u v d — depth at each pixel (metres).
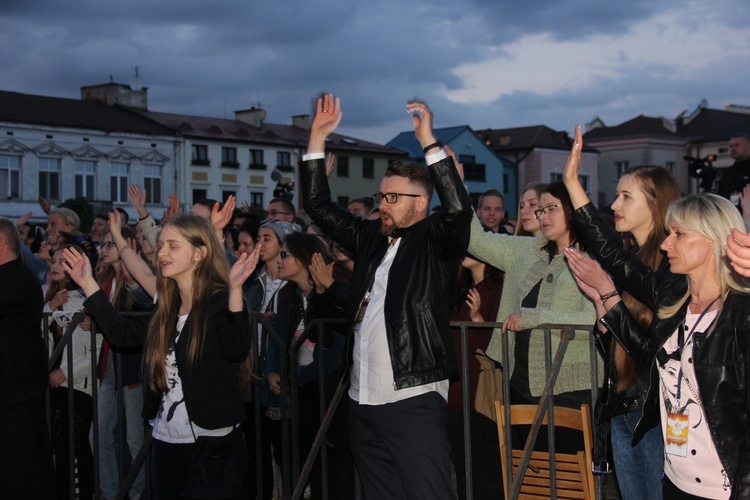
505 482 3.73
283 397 4.27
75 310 5.16
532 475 3.75
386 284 3.56
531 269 3.93
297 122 45.62
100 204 35.81
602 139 53.31
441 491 3.43
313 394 4.60
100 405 5.16
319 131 3.99
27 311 4.10
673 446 2.77
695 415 2.72
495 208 6.48
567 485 3.65
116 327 3.98
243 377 3.88
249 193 40.34
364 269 3.67
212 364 3.60
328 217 3.91
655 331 2.89
